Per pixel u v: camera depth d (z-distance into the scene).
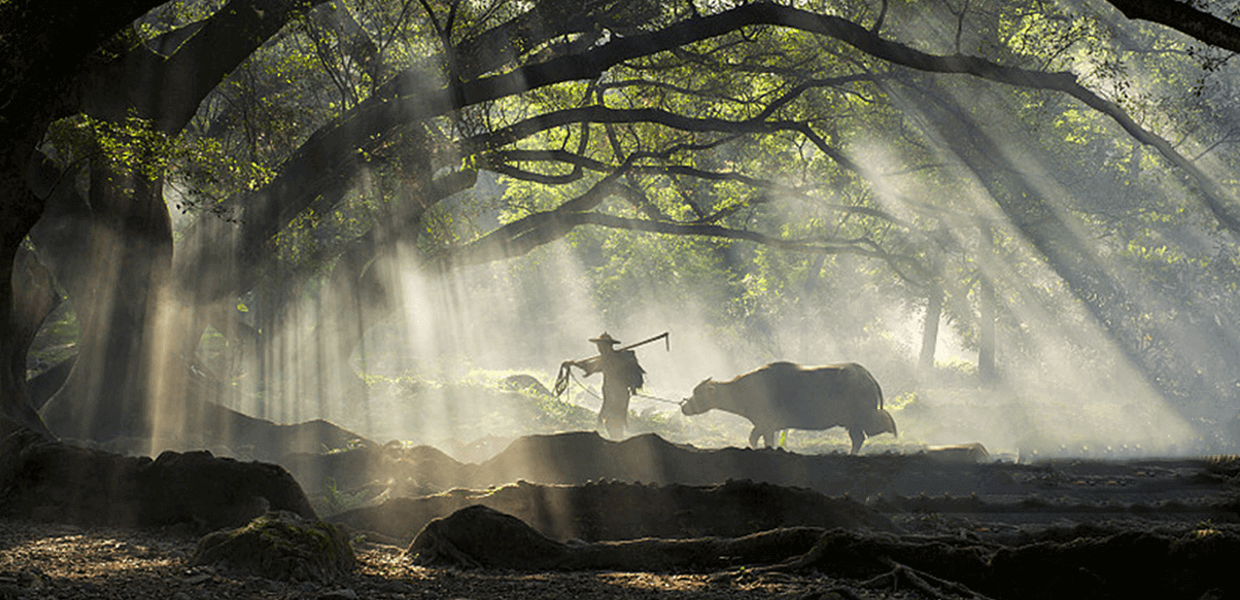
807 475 13.19
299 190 17.03
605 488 9.84
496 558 8.34
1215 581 6.97
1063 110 27.14
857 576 7.80
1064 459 14.85
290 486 9.66
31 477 10.23
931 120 22.95
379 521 9.80
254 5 15.54
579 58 16.23
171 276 17.36
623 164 22.89
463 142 19.58
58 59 10.76
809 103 24.09
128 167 14.16
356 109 18.05
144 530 9.55
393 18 19.44
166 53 18.67
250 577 7.05
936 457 13.78
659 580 7.75
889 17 21.64
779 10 15.88
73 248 16.55
